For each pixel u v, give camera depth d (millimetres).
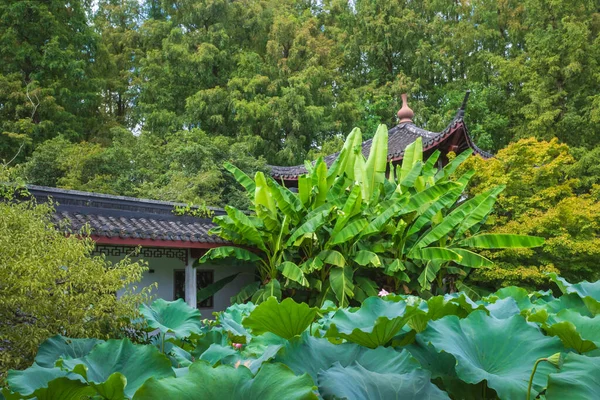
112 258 10352
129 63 30250
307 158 24703
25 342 3438
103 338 3791
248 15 29609
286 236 11344
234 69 27703
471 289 11609
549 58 24719
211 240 10922
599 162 22000
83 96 23922
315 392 1852
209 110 25297
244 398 1688
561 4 25375
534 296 4438
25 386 2096
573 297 3283
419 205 10547
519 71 25891
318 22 32094
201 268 12352
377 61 30172
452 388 2229
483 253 11961
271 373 1750
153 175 18219
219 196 16844
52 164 17938
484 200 11031
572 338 2250
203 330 3656
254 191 11633
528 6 26562
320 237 11273
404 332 2457
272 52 28016
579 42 24234
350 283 10609
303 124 25859
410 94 28344
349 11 32594
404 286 11609
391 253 11703
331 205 10984
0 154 21516
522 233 11875
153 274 11367
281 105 25141
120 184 17359
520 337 2285
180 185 16094
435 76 29500
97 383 1953
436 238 10812
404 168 12375
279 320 2506
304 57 28609
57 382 1979
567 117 23938
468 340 2303
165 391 1662
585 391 1719
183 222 11273
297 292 11719
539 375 2055
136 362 2311
